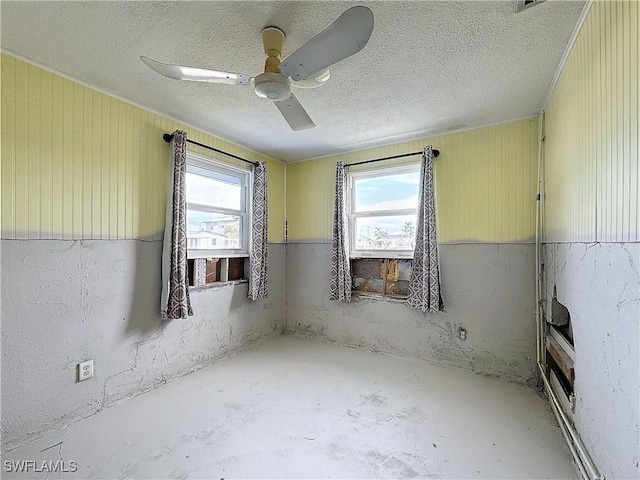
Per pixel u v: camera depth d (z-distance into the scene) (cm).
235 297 325
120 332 222
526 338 255
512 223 262
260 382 254
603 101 126
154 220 246
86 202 204
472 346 278
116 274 220
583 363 155
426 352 301
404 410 212
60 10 139
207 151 293
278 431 188
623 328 112
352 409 213
